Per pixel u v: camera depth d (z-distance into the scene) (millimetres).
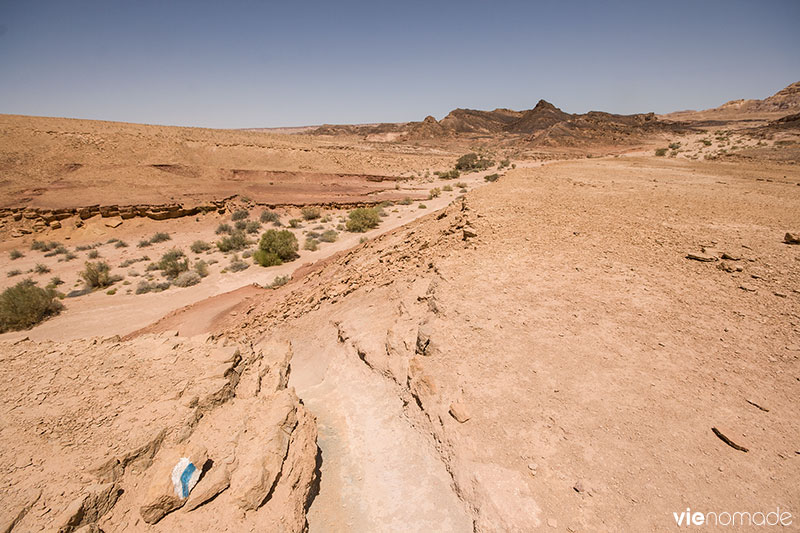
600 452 4730
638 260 9359
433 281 9727
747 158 41188
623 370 5914
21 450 4555
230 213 41969
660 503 4062
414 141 141875
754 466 4273
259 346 10586
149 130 64188
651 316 7086
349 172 65062
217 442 5137
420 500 5195
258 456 4895
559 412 5375
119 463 4418
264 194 48312
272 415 5762
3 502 3809
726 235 10453
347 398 7770
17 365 6555
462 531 4605
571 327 7059
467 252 11047
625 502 4137
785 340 6039
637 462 4531
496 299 8273
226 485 4516
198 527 4117
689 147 72000
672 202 15133
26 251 30812
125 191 41875
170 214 38094
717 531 3725
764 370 5562
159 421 5156
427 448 5859
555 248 10531
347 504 5414
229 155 59750
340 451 6434
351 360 9000
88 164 47031
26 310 19094
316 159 66688
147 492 4141
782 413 4867
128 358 6875
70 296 22609
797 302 6848
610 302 7664
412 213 41500
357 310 11070
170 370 6500
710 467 4340
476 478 4797
